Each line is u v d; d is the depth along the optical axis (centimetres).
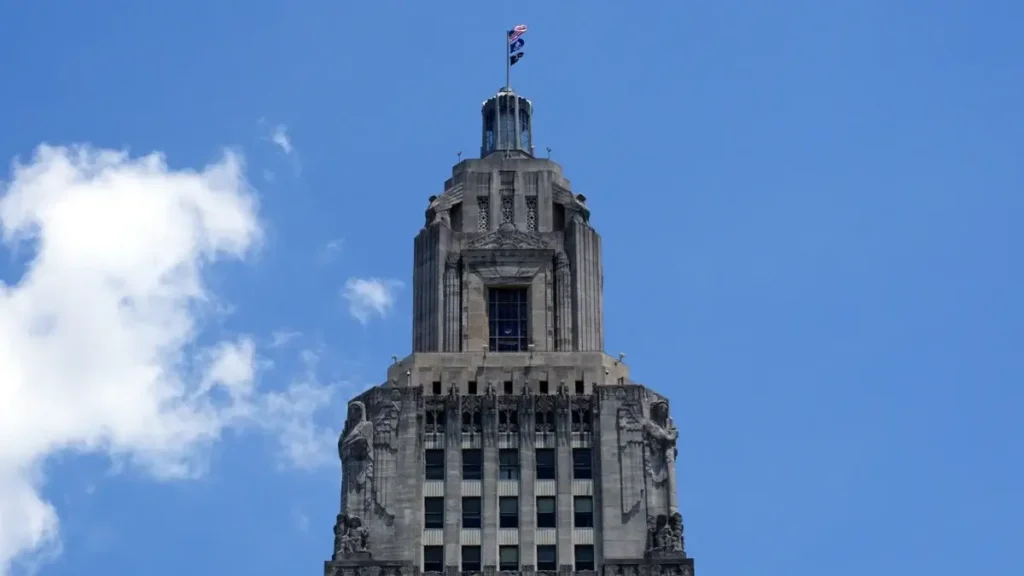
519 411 14100
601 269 14938
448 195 15200
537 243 14925
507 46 16275
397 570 13438
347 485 13775
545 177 15250
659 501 13762
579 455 14000
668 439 13938
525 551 13650
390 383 14275
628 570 13438
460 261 14862
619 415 14038
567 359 14338
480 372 14275
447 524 13725
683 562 13438
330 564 13412
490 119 15912
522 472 13900
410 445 13925
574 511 13812
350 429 14025
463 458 13988
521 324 14762
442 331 14612
